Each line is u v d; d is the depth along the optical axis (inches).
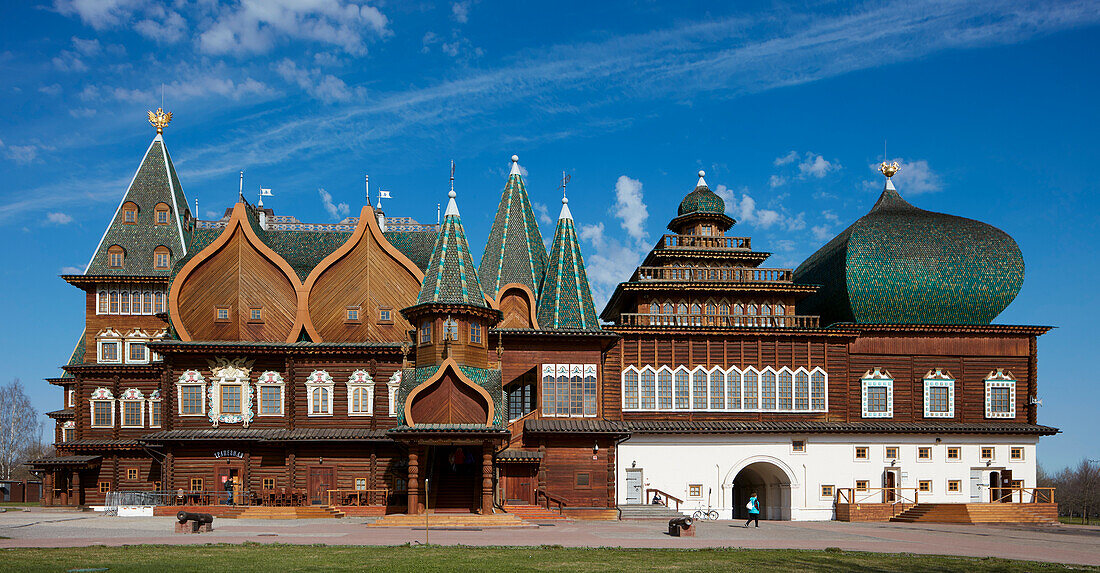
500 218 2288.4
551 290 2169.0
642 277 2449.6
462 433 1619.1
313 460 2009.1
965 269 2370.8
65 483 2415.1
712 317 2365.9
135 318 2406.5
